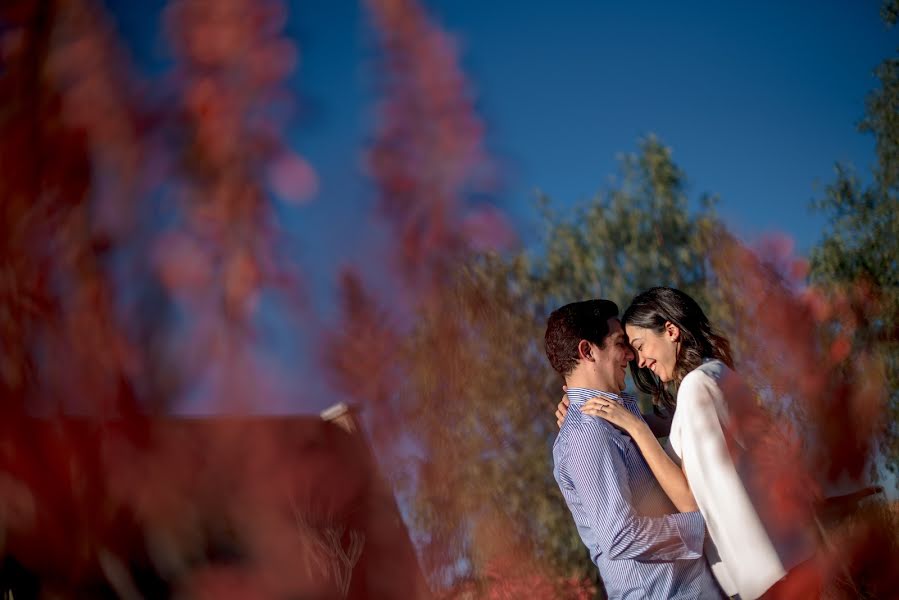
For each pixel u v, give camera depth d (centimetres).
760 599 207
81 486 71
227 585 77
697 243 773
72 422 71
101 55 73
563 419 247
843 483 224
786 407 245
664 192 892
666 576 212
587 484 221
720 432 215
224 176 79
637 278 862
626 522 212
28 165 71
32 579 68
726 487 211
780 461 216
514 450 559
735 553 209
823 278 707
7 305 69
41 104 71
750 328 345
